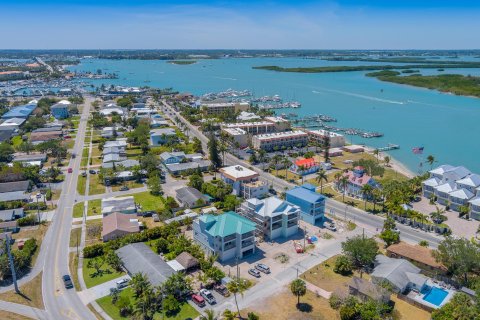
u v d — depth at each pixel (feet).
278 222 468.75
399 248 416.26
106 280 376.27
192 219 504.43
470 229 494.59
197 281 375.04
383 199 569.23
